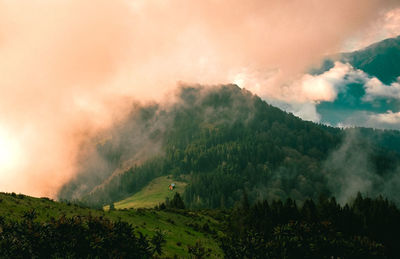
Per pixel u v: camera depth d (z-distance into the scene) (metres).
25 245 16.95
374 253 25.22
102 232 19.61
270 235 23.58
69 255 17.67
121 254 18.81
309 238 23.77
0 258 16.05
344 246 24.83
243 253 21.69
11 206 38.16
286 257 21.80
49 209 44.19
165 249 40.91
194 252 26.73
